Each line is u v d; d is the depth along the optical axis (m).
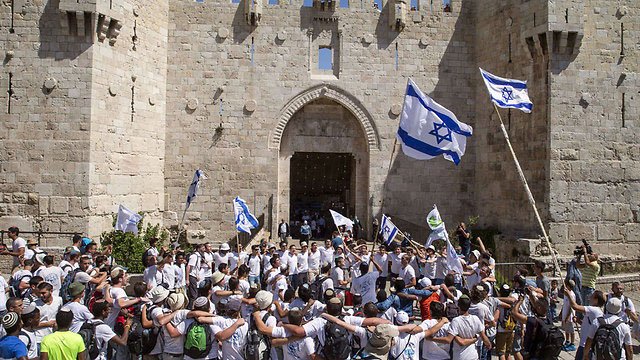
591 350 11.51
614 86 26.77
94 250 17.16
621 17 26.95
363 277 15.27
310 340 9.98
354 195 38.59
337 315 10.25
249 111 32.12
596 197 26.42
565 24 26.16
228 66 32.06
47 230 24.58
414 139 14.52
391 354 10.15
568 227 26.12
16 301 9.95
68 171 24.69
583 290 17.69
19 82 24.78
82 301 12.72
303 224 33.28
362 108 32.84
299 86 32.44
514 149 29.09
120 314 11.45
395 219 32.53
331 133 33.97
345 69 32.69
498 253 28.39
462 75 33.28
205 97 31.95
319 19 32.69
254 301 11.83
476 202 32.88
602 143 26.59
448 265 16.55
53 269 14.32
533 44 27.59
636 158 26.80
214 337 10.20
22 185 24.69
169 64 31.77
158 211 30.98
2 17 24.89
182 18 31.92
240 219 20.45
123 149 27.47
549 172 26.23
